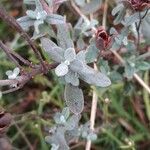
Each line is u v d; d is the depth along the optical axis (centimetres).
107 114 14
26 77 11
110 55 14
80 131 13
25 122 15
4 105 15
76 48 13
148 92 15
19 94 16
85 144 14
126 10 12
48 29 11
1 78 15
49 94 15
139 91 15
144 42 14
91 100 14
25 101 16
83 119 15
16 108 15
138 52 13
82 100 11
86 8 14
